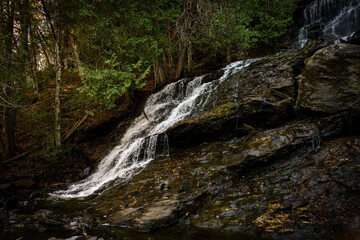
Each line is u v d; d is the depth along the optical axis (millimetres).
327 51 6500
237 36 10570
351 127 5289
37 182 8242
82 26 9227
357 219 3156
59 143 9641
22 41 11070
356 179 3850
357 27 14500
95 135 11875
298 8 19828
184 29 10891
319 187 4051
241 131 6980
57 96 9922
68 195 7023
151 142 8484
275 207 3877
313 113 6176
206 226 3879
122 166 8430
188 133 7586
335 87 5953
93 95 8078
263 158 5312
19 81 9531
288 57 9430
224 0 10156
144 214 4293
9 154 10609
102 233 3844
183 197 4824
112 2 9234
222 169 5441
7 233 4012
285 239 3176
